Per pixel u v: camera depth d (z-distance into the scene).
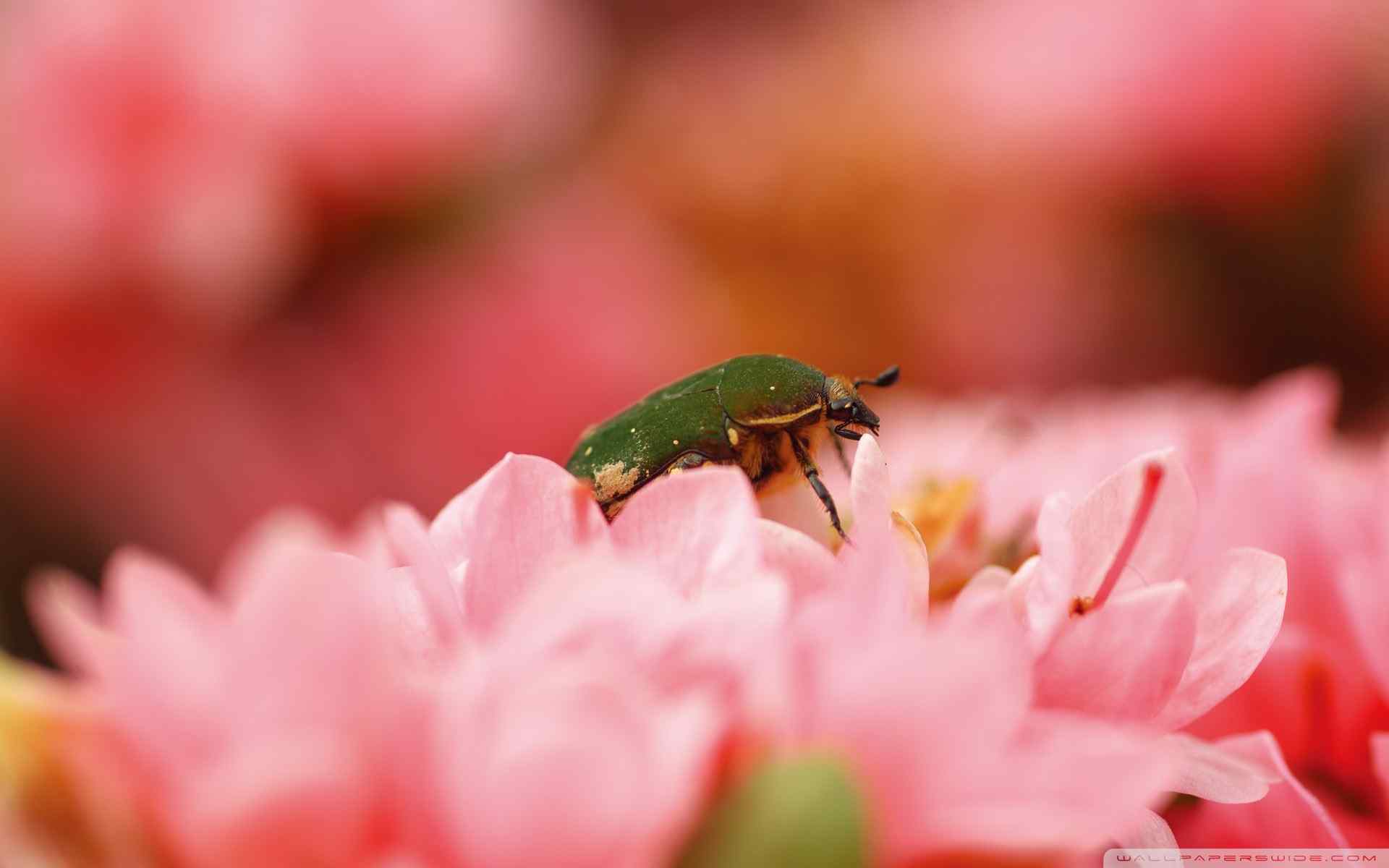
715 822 0.13
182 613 0.14
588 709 0.13
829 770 0.13
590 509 0.14
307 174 0.26
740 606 0.14
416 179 0.27
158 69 0.25
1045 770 0.14
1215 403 0.20
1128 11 0.29
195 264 0.25
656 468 0.16
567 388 0.28
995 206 0.29
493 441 0.28
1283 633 0.16
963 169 0.29
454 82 0.27
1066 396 0.29
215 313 0.26
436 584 0.14
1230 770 0.14
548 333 0.28
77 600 0.14
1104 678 0.14
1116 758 0.14
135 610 0.14
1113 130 0.28
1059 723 0.14
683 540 0.14
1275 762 0.15
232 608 0.14
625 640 0.14
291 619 0.13
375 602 0.14
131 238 0.25
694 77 0.33
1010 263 0.29
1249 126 0.28
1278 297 0.29
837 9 0.37
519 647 0.14
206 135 0.25
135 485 0.27
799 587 0.14
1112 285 0.29
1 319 0.25
